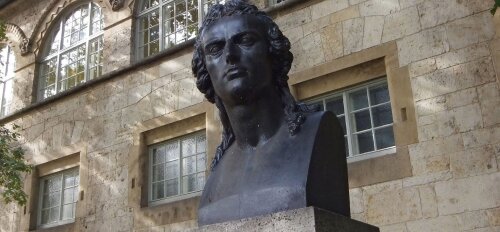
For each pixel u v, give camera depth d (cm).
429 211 715
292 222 254
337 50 888
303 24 941
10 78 1579
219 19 320
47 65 1490
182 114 1070
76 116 1269
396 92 802
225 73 304
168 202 1061
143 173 1100
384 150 808
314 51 914
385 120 832
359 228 282
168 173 1091
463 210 689
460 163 710
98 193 1152
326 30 911
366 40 861
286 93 314
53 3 1511
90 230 1134
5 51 1622
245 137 318
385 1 858
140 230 1050
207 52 318
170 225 1009
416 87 783
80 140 1238
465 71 745
